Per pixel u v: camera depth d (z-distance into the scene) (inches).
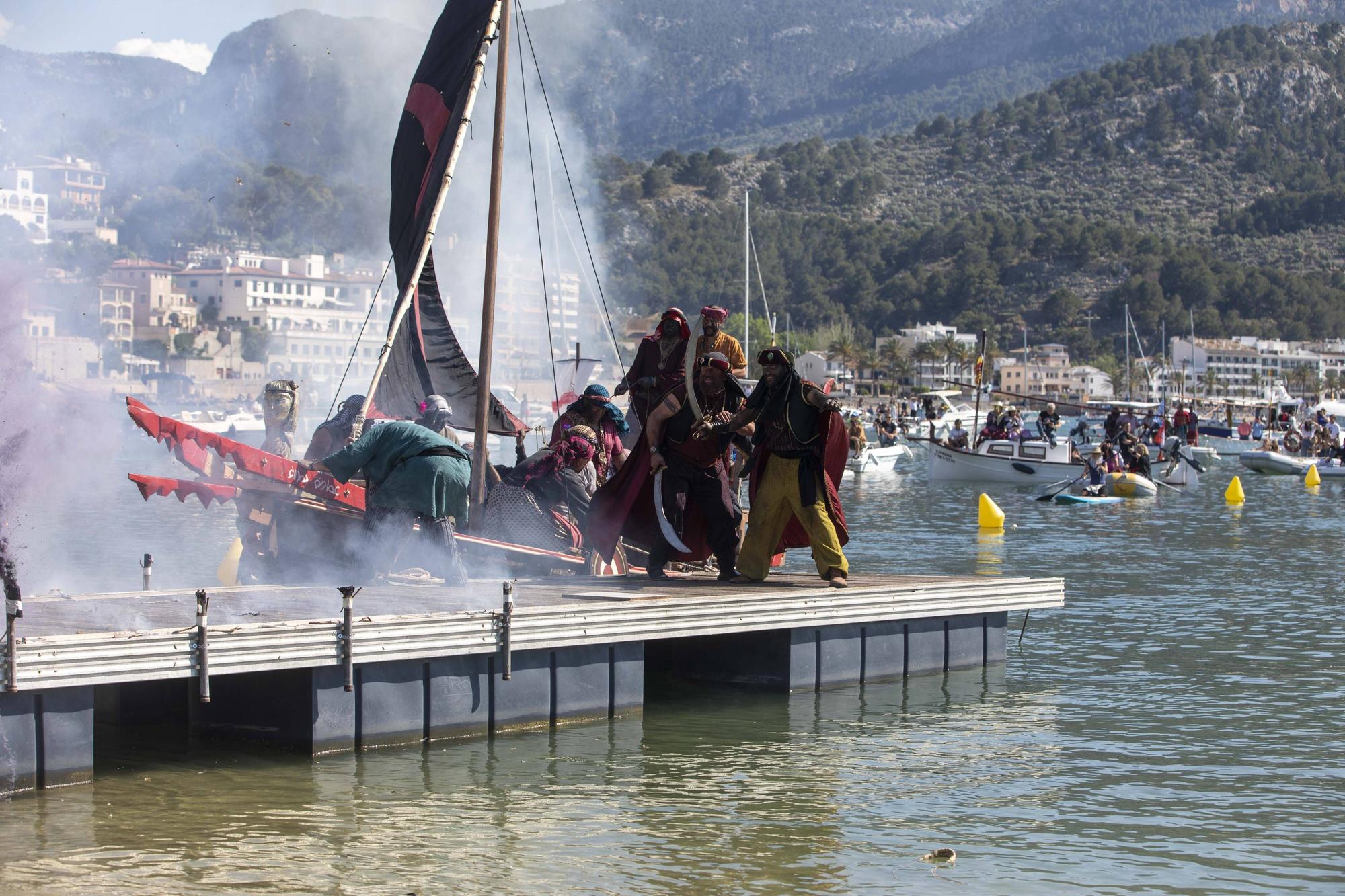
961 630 819.4
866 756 611.5
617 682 669.9
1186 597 1174.3
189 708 619.2
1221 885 449.4
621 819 510.3
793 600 705.6
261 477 710.5
